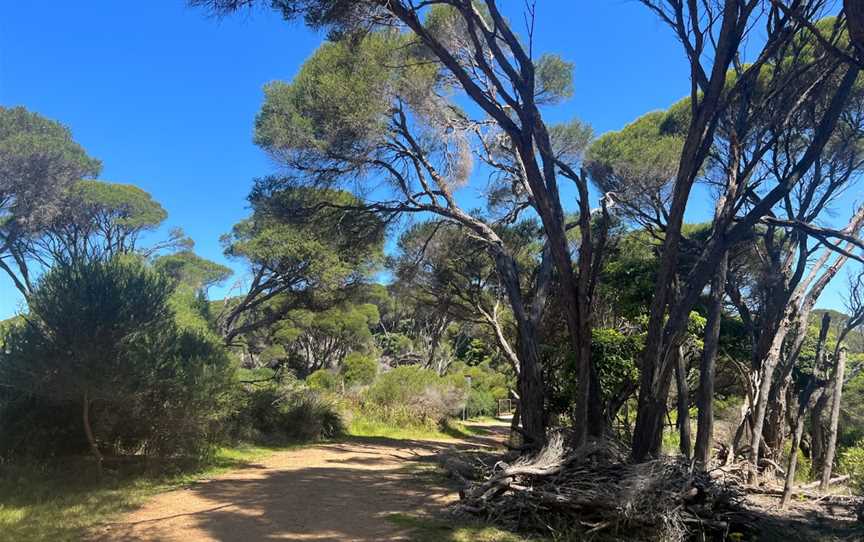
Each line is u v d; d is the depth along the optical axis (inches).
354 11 378.9
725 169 502.6
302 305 871.1
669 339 330.3
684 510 274.7
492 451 590.9
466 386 1152.8
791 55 477.4
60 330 330.6
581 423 339.6
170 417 384.5
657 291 330.0
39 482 331.6
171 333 394.9
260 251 807.7
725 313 645.9
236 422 569.6
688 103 609.3
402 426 891.4
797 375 612.1
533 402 440.1
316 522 271.4
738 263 612.4
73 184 827.4
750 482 417.4
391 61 556.4
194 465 415.5
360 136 547.8
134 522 263.4
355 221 598.5
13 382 329.4
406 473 437.4
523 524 279.4
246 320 1091.9
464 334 1727.4
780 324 457.7
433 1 348.5
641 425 326.6
